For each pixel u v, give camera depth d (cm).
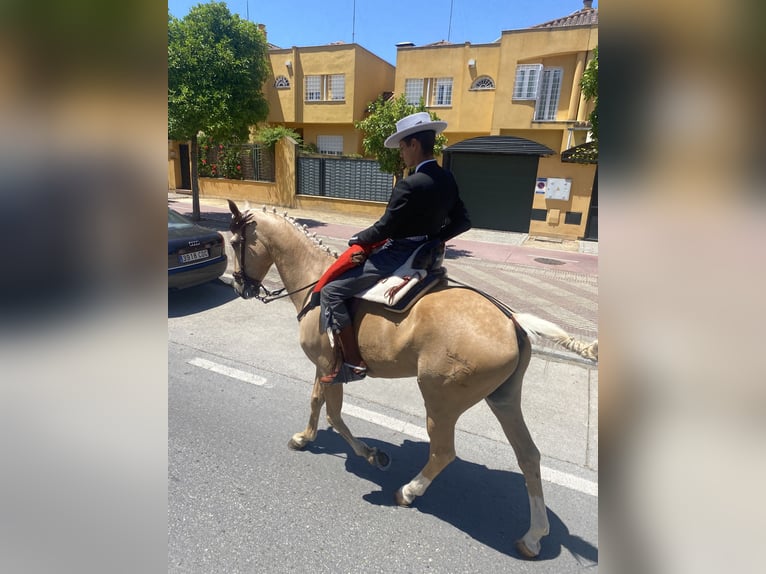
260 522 268
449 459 264
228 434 356
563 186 1312
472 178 1417
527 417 400
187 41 1147
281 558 244
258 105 1284
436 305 245
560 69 1435
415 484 278
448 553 253
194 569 234
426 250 263
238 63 1187
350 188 1536
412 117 258
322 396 322
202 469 313
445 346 236
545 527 247
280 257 318
